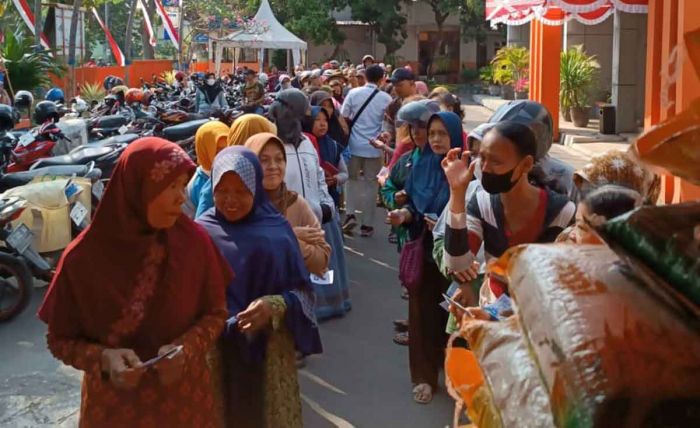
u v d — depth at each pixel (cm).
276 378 363
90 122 1359
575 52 2173
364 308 743
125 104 1611
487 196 359
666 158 153
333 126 969
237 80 2858
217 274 312
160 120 1402
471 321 216
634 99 1950
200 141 544
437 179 505
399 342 649
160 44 4591
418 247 509
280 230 377
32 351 645
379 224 1115
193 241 304
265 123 525
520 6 1517
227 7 3750
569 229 303
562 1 1312
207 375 311
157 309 296
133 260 292
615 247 144
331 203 637
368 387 562
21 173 919
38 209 805
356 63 5119
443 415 512
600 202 274
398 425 501
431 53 5041
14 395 555
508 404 176
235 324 358
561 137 2019
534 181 405
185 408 299
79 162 990
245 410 362
